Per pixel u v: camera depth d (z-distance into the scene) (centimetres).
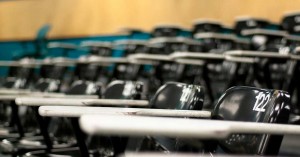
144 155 78
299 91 382
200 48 520
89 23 1017
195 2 798
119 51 847
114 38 962
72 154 215
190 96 190
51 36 1084
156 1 873
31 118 344
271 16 682
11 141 265
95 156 228
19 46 1173
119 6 954
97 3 1003
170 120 98
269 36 451
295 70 341
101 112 148
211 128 90
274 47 382
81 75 630
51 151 223
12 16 1188
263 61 378
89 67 632
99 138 237
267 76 375
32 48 1146
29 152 222
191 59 414
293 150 332
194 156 86
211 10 769
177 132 87
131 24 927
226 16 746
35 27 1137
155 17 874
